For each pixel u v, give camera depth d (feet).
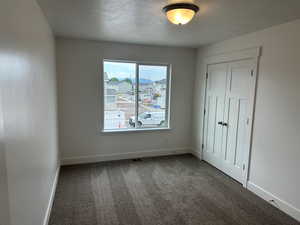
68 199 8.89
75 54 11.93
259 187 9.50
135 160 13.66
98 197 9.10
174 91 14.39
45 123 7.48
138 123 14.05
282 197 8.41
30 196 5.17
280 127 8.45
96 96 12.63
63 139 12.34
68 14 7.65
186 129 15.12
